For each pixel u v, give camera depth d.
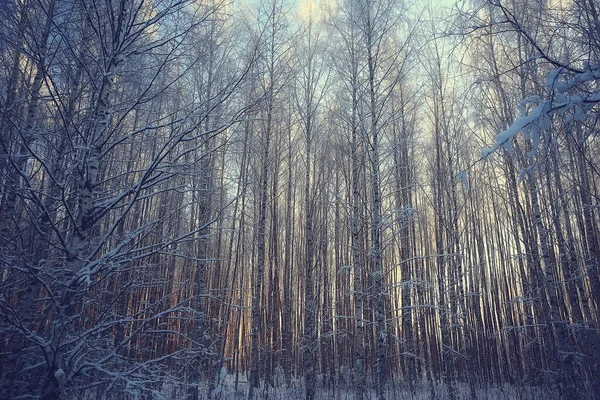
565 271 11.12
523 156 10.45
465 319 12.98
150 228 5.29
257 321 11.78
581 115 4.41
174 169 5.79
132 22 4.97
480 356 17.50
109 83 5.10
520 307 17.41
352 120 10.86
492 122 12.05
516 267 18.17
